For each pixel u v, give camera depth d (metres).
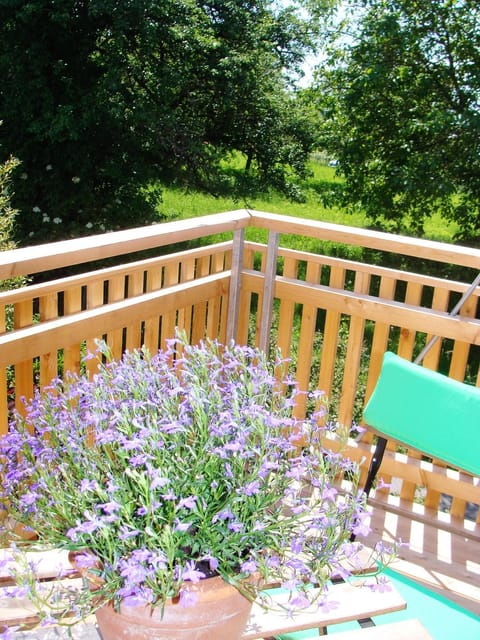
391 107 7.23
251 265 2.74
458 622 1.75
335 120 7.57
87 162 7.63
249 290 2.72
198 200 9.98
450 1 6.84
